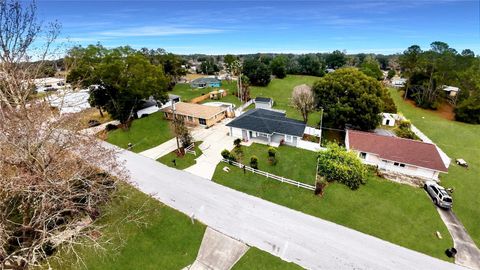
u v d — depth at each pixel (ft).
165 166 98.89
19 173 46.57
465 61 188.55
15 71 54.34
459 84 179.32
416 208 76.54
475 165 104.22
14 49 52.65
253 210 74.28
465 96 173.88
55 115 58.75
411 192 84.12
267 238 64.49
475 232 68.13
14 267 47.09
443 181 91.45
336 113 122.93
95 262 57.57
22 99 53.06
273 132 115.55
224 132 132.05
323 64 362.33
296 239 64.18
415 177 92.89
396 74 366.63
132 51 160.66
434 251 61.41
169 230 66.95
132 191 81.15
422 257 59.67
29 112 53.72
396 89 250.98
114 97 133.49
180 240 64.23
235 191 83.10
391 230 67.67
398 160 94.68
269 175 90.48
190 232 66.44
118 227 66.33
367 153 100.17
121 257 59.21
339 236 65.21
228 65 329.31
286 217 71.61
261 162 101.40
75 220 54.39
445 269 56.75
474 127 152.15
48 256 55.67
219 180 89.15
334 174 88.02
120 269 56.70
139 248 61.67
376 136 105.81
